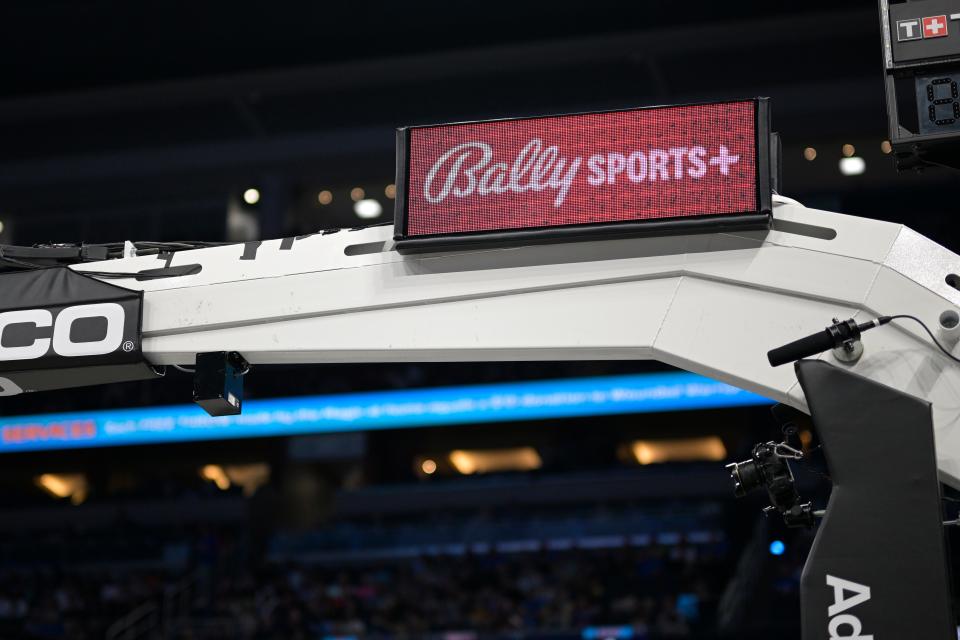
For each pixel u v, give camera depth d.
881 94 20.83
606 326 4.41
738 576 18.48
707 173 4.39
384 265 4.70
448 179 4.62
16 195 24.88
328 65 22.56
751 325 4.31
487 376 23.55
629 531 21.78
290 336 4.72
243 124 23.59
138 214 25.16
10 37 22.22
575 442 25.31
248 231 24.69
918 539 3.66
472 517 24.09
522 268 4.54
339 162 23.41
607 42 21.31
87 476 26.73
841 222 4.36
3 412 24.81
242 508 24.00
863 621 3.63
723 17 21.08
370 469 25.55
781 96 21.30
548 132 4.59
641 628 17.25
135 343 4.82
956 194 22.84
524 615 19.05
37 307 4.95
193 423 23.47
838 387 3.88
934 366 4.10
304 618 19.31
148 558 22.59
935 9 4.34
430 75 22.25
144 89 23.23
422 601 19.77
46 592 21.56
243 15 21.64
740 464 4.27
